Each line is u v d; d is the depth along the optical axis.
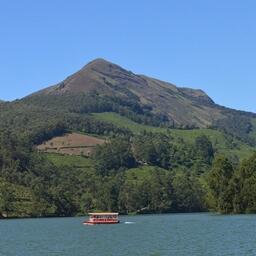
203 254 106.69
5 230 196.62
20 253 116.31
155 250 115.75
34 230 194.75
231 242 126.56
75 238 153.00
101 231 182.00
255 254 104.69
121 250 118.12
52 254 113.81
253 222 195.25
